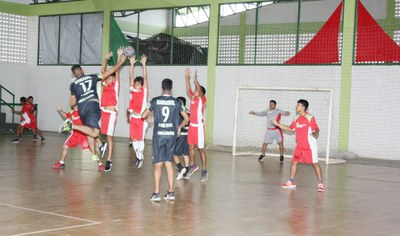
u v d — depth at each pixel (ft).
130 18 66.13
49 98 72.84
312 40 54.24
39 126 73.56
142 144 36.19
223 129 59.16
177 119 24.54
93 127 31.76
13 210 21.11
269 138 45.83
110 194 25.62
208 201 24.66
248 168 39.42
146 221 19.90
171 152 24.54
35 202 22.94
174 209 22.41
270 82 56.49
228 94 58.90
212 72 59.82
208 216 21.21
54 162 37.99
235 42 60.13
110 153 34.71
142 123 35.83
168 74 63.00
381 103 50.47
